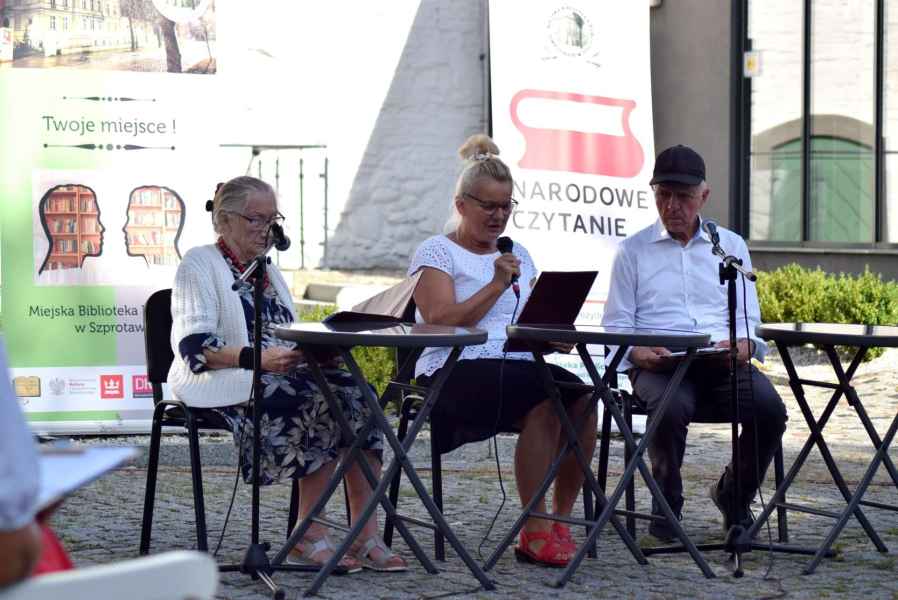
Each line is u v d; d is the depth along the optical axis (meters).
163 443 8.34
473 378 5.55
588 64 9.61
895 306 12.79
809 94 14.68
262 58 16.30
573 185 9.53
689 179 6.15
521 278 6.00
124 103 8.52
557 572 5.47
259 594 5.04
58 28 8.42
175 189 8.60
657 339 5.08
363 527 5.27
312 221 16.61
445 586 5.21
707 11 15.12
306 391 5.31
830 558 5.74
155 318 5.62
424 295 5.73
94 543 5.99
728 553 5.80
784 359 5.88
